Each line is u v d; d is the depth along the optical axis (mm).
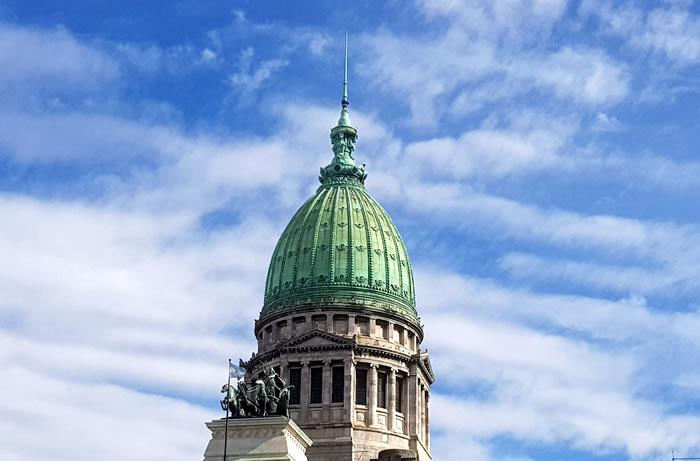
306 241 172125
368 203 178625
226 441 112812
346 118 188625
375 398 160625
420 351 171750
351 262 168625
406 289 173000
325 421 157125
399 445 160000
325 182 182625
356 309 164750
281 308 167625
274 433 116000
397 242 176375
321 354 161000
